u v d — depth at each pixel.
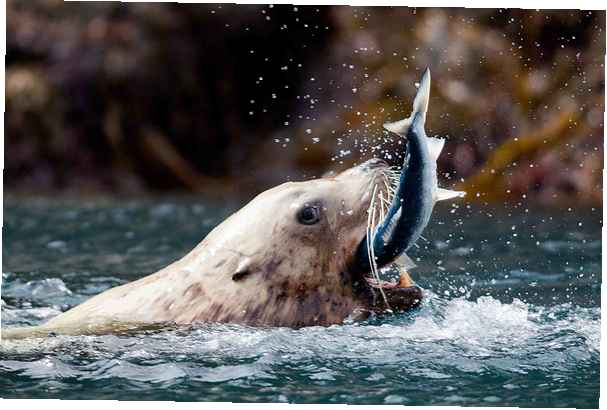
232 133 61.94
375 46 57.59
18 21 59.88
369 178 19.05
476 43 54.72
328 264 19.02
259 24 61.34
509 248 32.38
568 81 52.16
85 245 34.72
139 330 18.92
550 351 18.66
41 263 30.84
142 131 60.44
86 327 19.14
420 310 20.11
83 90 59.59
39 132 58.78
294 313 19.00
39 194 54.56
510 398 15.95
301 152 57.81
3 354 18.08
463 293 24.75
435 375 17.14
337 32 59.78
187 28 61.41
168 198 53.16
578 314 21.98
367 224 18.80
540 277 27.12
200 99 61.81
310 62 60.47
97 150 59.62
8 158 58.00
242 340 18.42
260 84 61.69
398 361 17.72
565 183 48.22
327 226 18.94
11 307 23.78
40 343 18.58
